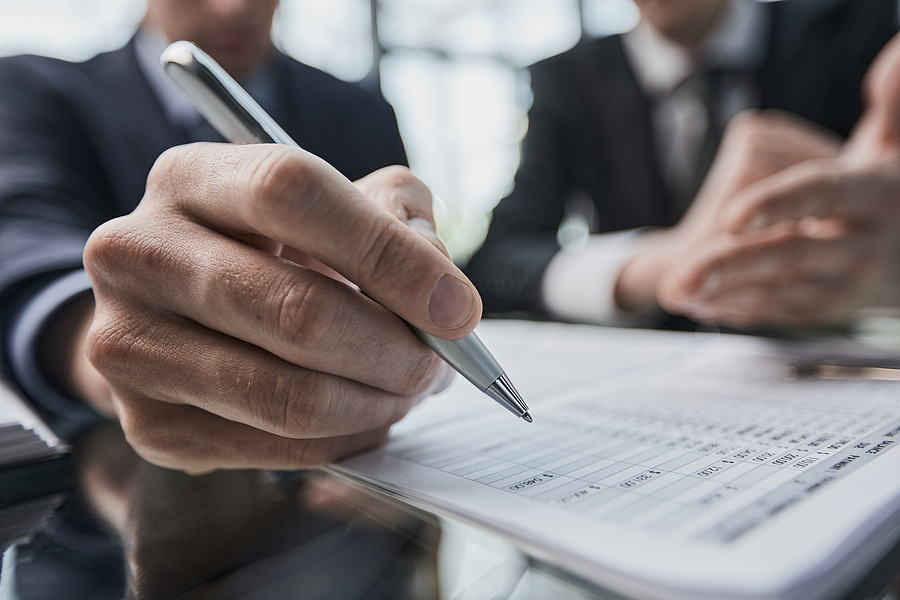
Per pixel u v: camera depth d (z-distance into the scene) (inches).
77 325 16.9
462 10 199.2
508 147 204.7
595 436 12.5
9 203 22.0
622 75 53.2
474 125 210.1
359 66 176.7
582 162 55.3
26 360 16.6
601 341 28.2
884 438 11.1
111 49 37.7
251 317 9.5
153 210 10.8
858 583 6.4
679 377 19.3
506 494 9.3
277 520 9.2
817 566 6.3
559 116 55.1
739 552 6.7
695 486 9.1
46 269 18.0
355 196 9.0
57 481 11.4
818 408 13.9
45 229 21.0
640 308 35.5
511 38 208.2
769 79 49.1
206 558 7.9
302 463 11.4
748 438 11.7
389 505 9.6
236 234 10.2
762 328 32.7
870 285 23.3
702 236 29.6
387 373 10.6
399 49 182.9
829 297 23.6
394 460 11.6
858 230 21.9
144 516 9.6
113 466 12.4
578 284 37.4
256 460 11.3
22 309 16.9
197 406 10.8
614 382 19.1
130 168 33.9
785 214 20.7
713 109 49.1
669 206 51.9
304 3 164.4
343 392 10.5
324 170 8.9
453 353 10.2
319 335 9.4
